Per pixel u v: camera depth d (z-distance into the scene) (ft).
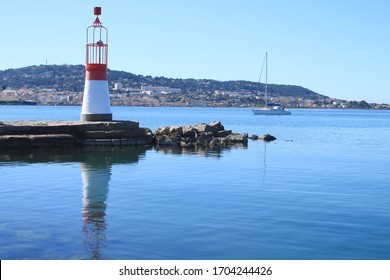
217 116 590.55
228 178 85.81
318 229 53.01
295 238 49.83
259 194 71.46
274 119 508.12
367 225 54.75
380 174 93.09
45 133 133.39
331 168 101.40
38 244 47.19
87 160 108.47
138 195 69.77
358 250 46.57
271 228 53.21
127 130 144.97
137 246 46.93
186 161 109.50
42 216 57.26
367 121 486.38
